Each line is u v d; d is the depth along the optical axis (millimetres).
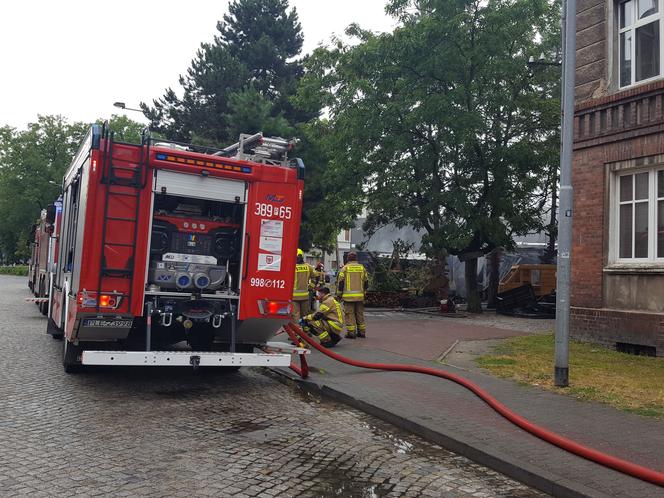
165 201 7781
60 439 5469
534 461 4996
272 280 7832
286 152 8336
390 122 18062
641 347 10336
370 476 4863
